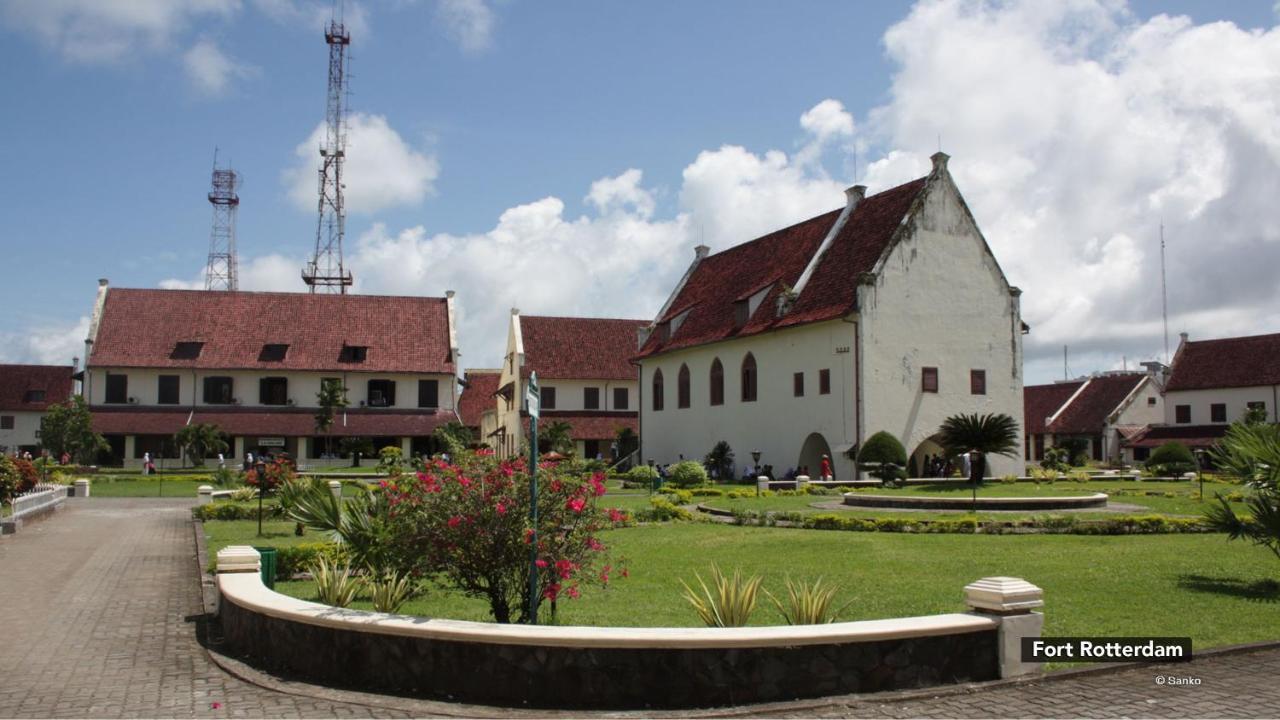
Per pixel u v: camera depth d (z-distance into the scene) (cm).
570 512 1125
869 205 4647
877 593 1423
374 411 6731
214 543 2208
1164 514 2536
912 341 4131
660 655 884
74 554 2095
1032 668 983
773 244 5369
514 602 1227
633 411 6994
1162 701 908
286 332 6912
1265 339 6981
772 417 4653
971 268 4312
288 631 1030
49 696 944
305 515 1420
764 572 1656
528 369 6862
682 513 2730
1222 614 1277
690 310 5769
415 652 934
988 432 3391
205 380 6575
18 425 7938
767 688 894
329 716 863
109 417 6275
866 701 893
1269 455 1534
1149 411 7619
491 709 881
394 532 1155
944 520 2283
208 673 1030
